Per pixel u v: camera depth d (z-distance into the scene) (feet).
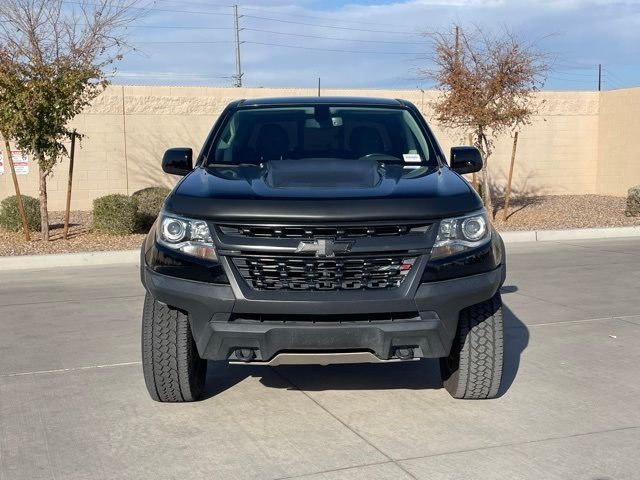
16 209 52.31
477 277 16.19
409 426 16.75
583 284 33.47
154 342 17.22
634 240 48.78
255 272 15.80
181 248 16.21
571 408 17.83
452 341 16.39
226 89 65.92
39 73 45.60
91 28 46.70
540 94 74.08
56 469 14.75
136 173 64.23
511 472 14.35
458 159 20.35
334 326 15.65
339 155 19.86
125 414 17.70
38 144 46.47
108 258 42.11
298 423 17.01
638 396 18.69
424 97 69.97
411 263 15.89
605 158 75.31
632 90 71.97
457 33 56.34
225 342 15.97
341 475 14.29
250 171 18.52
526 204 68.54
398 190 16.47
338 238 15.70
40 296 32.40
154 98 64.23
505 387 19.42
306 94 67.46
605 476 14.19
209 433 16.48
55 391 19.44
